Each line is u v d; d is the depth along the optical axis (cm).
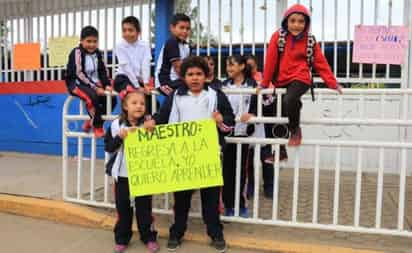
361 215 463
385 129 640
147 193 385
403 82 619
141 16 727
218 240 388
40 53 809
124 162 390
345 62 641
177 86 426
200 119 387
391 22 621
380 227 402
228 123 387
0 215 497
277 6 657
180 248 396
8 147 852
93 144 477
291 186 580
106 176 473
